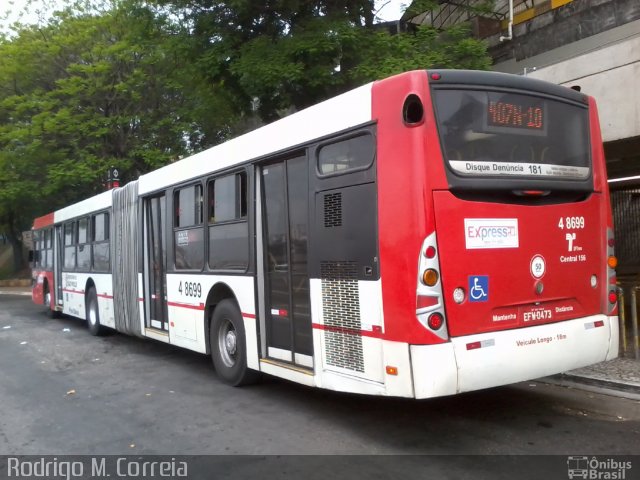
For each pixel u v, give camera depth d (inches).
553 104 208.5
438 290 174.6
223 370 291.7
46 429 234.2
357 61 411.5
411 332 174.2
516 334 186.5
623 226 578.9
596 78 345.1
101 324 459.2
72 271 531.8
